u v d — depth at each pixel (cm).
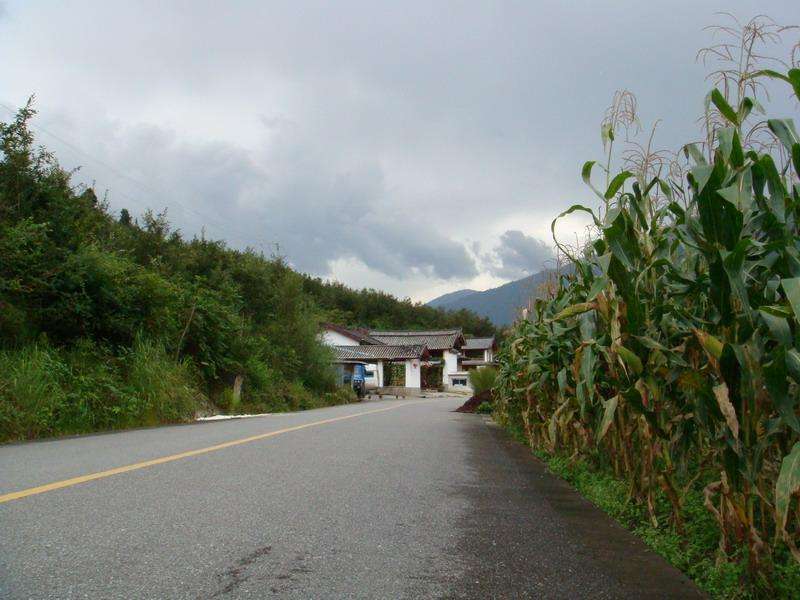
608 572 284
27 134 1183
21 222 1080
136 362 1159
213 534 320
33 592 235
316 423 1105
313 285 6925
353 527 346
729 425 268
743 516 279
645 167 471
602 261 357
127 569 263
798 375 257
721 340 304
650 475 375
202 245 2427
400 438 846
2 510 360
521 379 812
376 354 4562
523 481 537
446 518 379
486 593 252
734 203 271
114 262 1246
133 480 464
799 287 225
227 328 1694
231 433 876
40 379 898
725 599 263
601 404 491
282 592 244
